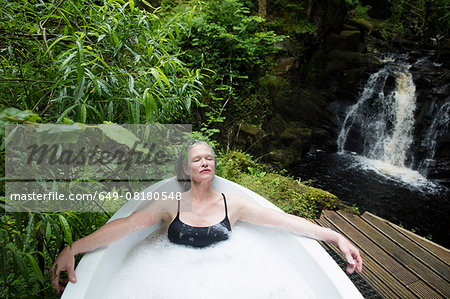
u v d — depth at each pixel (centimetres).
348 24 659
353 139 573
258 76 487
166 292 135
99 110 141
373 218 255
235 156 358
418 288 179
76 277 119
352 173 478
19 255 98
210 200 172
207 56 433
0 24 133
